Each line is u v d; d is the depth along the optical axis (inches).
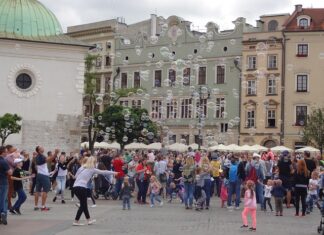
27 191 1290.6
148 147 2319.1
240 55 2918.3
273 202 1238.9
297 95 2822.3
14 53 1742.1
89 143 2390.5
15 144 1722.4
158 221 812.6
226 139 2938.0
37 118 1759.4
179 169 1261.1
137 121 2463.1
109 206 1042.7
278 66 2842.0
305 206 952.9
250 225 789.9
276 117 2847.0
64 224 751.7
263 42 2866.6
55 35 1835.6
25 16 1811.0
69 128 1791.3
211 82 2994.6
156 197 1085.8
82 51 1812.3
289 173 1071.6
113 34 3356.3
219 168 1326.3
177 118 3061.0
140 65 3230.8
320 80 2797.7
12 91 1737.2
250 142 2878.9
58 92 1785.2
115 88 3139.8
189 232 695.7
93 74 2933.1
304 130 2581.2
